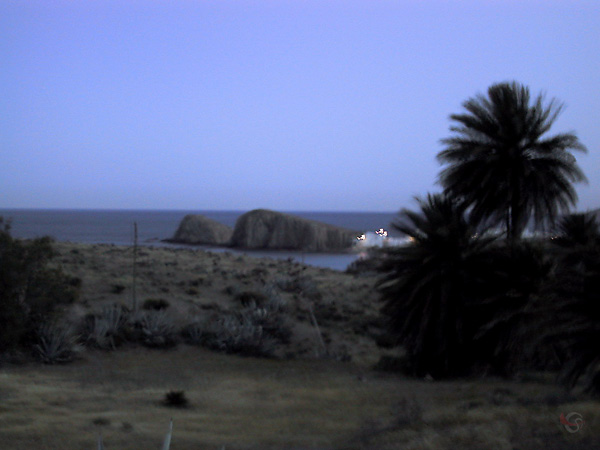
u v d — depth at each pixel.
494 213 25.16
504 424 10.53
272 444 11.44
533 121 24.30
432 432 10.62
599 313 12.49
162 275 41.00
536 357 20.80
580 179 24.66
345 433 12.65
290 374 22.92
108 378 20.22
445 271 21.20
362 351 29.38
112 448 10.25
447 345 21.69
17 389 16.31
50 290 23.38
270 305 34.78
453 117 25.39
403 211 22.64
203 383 20.19
